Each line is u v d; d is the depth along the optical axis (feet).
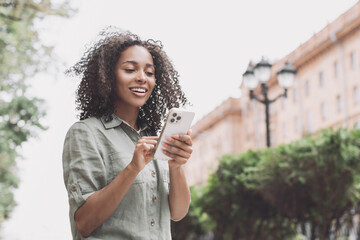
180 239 36.83
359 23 82.43
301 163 24.62
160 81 6.38
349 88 86.58
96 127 5.21
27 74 27.12
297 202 26.22
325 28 92.12
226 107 141.18
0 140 26.66
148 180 5.19
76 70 6.12
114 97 5.63
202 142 163.32
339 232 25.94
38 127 27.43
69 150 5.10
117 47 5.58
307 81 100.32
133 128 5.47
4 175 33.35
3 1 24.21
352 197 24.66
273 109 113.60
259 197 29.17
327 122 92.99
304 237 27.40
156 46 6.34
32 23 25.73
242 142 139.44
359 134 24.22
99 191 4.79
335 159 23.86
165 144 4.97
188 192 5.55
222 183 29.94
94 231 4.90
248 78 33.88
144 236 5.01
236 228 30.81
